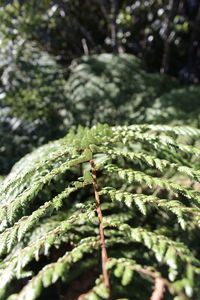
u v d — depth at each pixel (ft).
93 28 13.69
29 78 9.29
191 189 3.07
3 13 9.70
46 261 4.05
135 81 8.70
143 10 12.63
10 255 3.82
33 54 10.26
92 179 3.13
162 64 12.75
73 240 3.91
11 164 7.07
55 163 3.72
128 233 2.39
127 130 4.18
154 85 8.66
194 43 13.35
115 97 8.04
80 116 7.79
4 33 9.86
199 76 12.92
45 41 11.90
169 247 2.12
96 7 12.85
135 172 3.17
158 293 1.74
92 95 8.07
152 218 4.47
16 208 2.96
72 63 10.68
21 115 8.36
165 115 6.82
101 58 9.58
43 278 1.91
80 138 4.34
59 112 8.60
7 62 9.70
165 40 11.64
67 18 12.25
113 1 11.50
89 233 4.00
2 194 3.39
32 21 10.25
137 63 9.74
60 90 9.03
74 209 4.83
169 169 4.74
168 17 10.91
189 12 13.78
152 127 4.00
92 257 3.59
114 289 2.47
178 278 2.14
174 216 4.42
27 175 3.46
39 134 7.98
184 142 5.08
